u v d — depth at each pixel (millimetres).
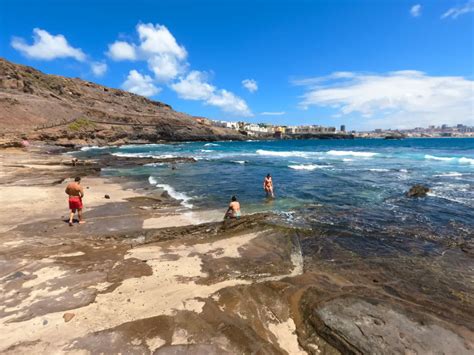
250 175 21609
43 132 55594
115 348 3566
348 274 5871
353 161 32000
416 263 6441
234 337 3812
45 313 4281
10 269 5699
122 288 5043
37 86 86688
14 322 4062
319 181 18312
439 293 5191
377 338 3828
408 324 4109
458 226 9031
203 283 5285
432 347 3666
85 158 33375
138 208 11297
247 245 7242
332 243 7551
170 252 6730
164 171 23969
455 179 18109
